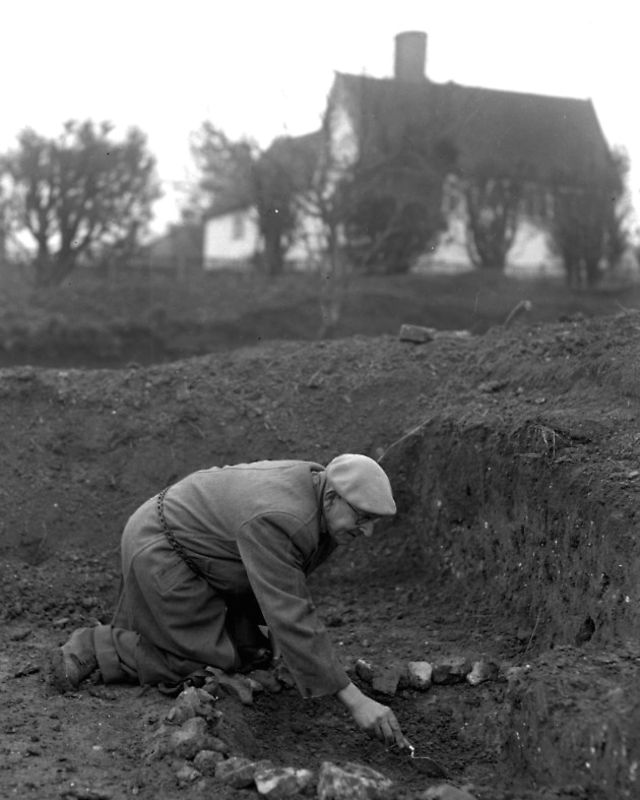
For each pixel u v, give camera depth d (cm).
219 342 1919
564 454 434
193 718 326
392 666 412
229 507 352
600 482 403
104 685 384
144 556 362
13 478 573
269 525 336
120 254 2292
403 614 489
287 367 641
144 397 618
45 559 542
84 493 570
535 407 501
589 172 1995
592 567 388
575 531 404
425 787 322
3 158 2212
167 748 312
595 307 2094
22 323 1911
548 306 2067
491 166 1831
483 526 479
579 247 2189
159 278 2203
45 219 2205
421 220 1930
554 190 2050
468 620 466
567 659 330
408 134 1725
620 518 377
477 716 380
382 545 537
